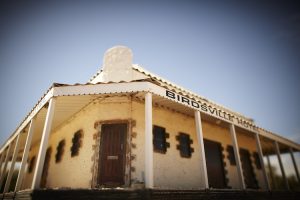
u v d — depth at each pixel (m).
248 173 14.84
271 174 18.02
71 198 5.76
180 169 10.14
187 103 8.44
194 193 7.02
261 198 9.86
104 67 10.16
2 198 9.50
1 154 14.95
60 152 11.37
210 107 9.41
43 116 10.26
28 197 5.96
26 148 8.39
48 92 7.67
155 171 9.20
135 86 7.34
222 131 13.90
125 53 10.41
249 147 15.88
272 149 17.81
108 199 5.73
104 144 8.98
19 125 10.88
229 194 8.30
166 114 10.75
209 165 11.97
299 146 16.14
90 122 9.52
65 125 11.88
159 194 6.02
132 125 9.18
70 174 9.40
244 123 11.22
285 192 11.85
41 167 6.27
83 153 9.09
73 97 8.91
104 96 9.41
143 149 8.98
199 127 8.47
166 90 7.86
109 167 8.58
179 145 10.64
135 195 5.73
